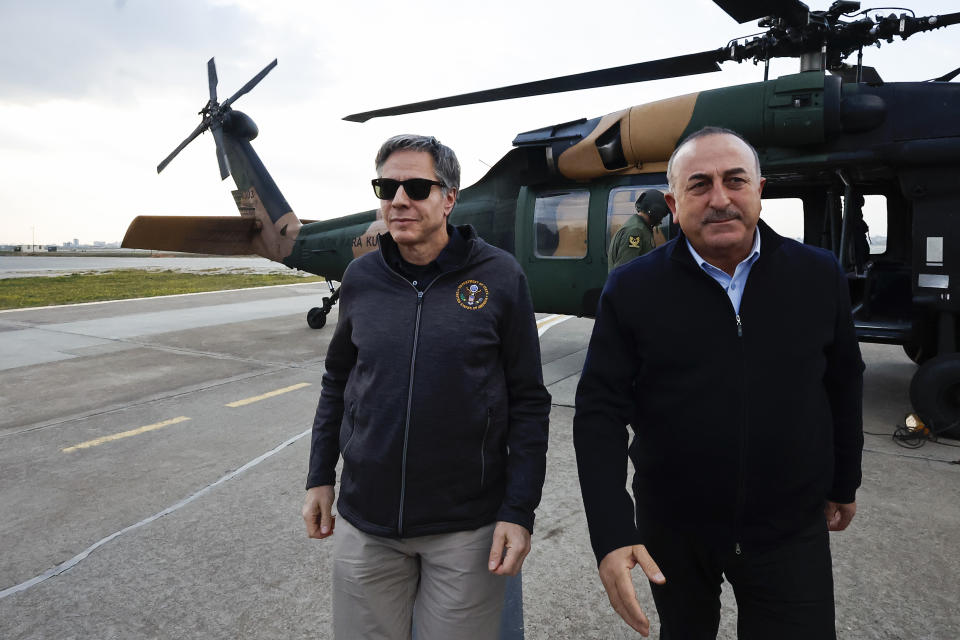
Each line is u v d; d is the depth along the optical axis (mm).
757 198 1292
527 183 6141
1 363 7285
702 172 1256
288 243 9844
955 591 2359
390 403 1375
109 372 6762
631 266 1416
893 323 5023
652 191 4445
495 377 1423
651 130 5125
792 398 1290
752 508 1326
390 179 1386
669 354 1332
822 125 4352
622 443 1394
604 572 1247
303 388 5977
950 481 3459
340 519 1476
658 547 1482
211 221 9945
